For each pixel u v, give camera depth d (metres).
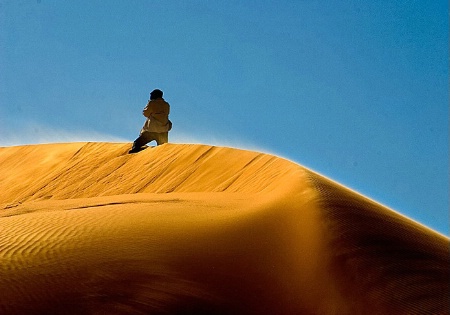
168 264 12.01
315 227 12.70
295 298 10.78
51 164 43.59
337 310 10.21
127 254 12.48
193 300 10.55
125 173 36.03
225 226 14.53
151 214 16.53
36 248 13.08
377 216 13.95
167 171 33.16
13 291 10.37
